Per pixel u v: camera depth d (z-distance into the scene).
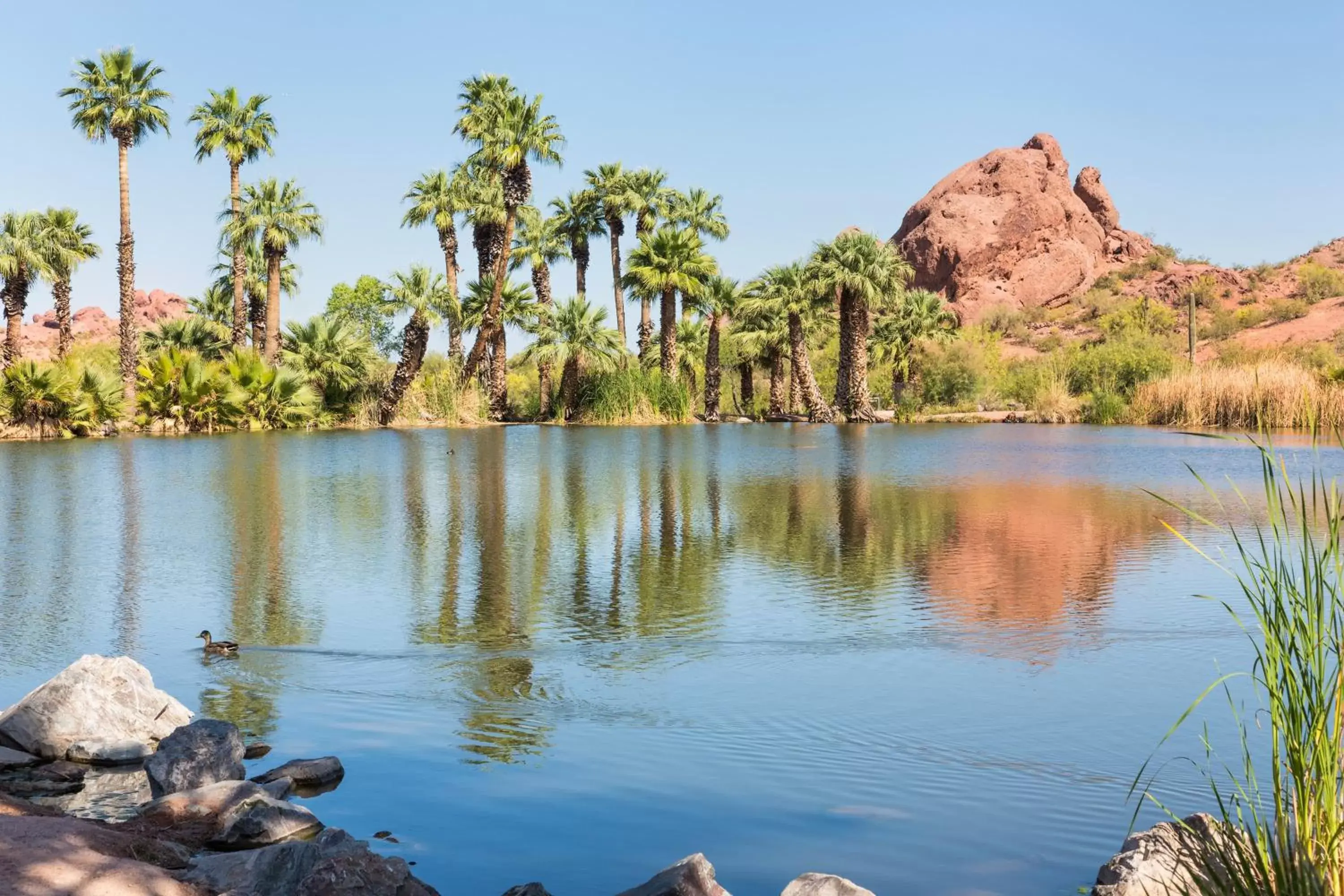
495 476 23.59
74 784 5.92
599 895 4.33
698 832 4.89
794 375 59.38
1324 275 95.81
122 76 44.12
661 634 8.83
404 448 32.84
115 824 5.16
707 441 36.59
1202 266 108.06
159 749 5.92
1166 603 9.83
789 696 7.03
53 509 17.42
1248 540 13.17
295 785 5.55
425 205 53.69
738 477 23.14
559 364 51.28
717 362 55.88
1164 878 4.04
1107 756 5.78
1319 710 3.49
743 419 57.69
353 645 8.51
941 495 19.16
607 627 9.12
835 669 7.71
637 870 4.54
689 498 18.95
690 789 5.41
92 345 74.06
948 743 6.06
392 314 49.88
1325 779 3.45
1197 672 7.47
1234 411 40.16
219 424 44.56
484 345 51.50
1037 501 18.08
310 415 46.78
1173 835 4.30
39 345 105.50
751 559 12.55
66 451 31.88
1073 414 52.50
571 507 17.72
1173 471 23.61
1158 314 87.56
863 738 6.18
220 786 5.48
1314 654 3.59
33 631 9.04
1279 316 88.88
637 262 55.00
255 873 4.47
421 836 4.90
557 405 55.44
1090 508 17.11
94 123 43.97
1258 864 3.56
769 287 56.19
